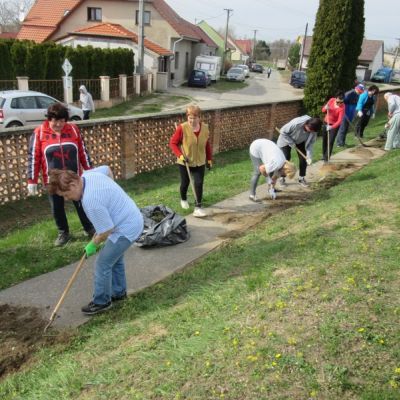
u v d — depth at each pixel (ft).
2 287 14.74
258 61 425.28
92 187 11.71
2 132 21.44
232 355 9.46
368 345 9.09
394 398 7.75
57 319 13.05
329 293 11.14
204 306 12.42
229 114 38.24
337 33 47.01
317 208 21.11
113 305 13.76
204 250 17.75
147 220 18.44
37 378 10.71
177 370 9.46
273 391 8.25
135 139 28.73
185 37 119.34
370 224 15.93
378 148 37.32
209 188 26.14
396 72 211.41
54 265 16.21
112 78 81.25
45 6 124.88
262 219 21.21
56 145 16.66
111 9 113.70
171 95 97.14
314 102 49.96
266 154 21.29
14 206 22.66
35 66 68.49
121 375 9.90
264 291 12.18
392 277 11.60
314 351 9.11
